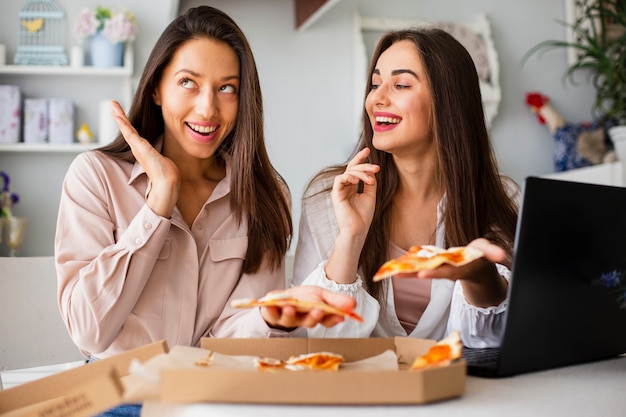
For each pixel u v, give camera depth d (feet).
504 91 15.79
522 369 3.87
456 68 5.87
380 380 3.09
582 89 16.22
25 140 12.97
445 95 5.81
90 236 5.13
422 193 6.01
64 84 13.37
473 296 4.77
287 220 5.65
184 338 5.24
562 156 15.05
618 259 4.22
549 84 16.07
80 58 13.05
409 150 5.88
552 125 15.37
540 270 3.77
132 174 5.35
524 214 3.64
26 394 3.56
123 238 4.79
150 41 13.55
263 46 14.46
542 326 3.87
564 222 3.85
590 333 4.19
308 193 6.38
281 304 3.58
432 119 5.82
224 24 5.25
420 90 5.80
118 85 13.48
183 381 3.02
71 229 5.16
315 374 3.07
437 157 5.88
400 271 3.53
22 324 6.06
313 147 14.66
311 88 14.67
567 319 4.00
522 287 3.69
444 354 3.41
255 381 3.04
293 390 3.06
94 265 4.75
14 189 13.21
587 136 15.05
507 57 15.83
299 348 3.92
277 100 14.55
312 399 3.06
